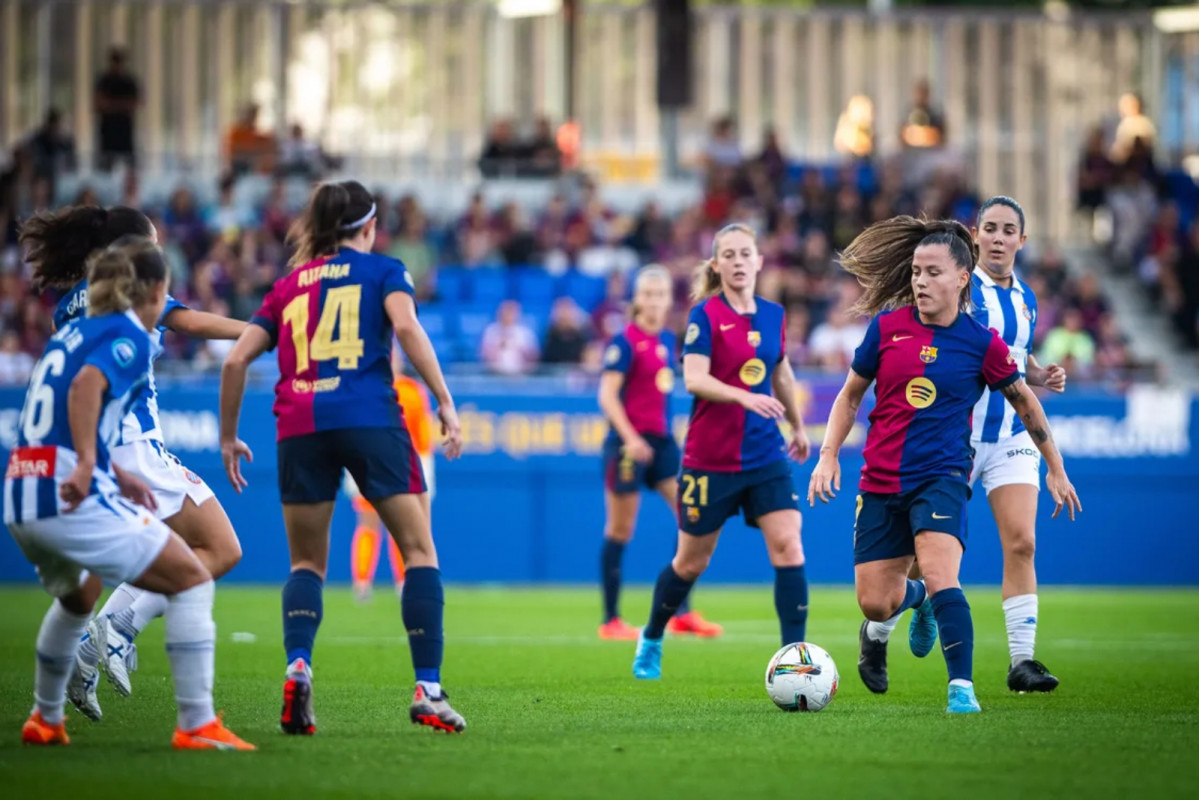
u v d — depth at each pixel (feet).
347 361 68.64
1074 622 153.28
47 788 54.90
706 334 94.84
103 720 74.79
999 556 212.43
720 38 318.24
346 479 171.53
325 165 286.46
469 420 206.90
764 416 90.38
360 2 310.24
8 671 99.50
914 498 77.36
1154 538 212.43
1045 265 260.62
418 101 313.12
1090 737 68.80
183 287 239.71
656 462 132.57
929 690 91.61
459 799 53.47
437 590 69.56
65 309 74.13
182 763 60.29
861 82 318.45
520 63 314.96
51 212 74.64
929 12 316.81
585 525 209.26
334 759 61.46
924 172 292.61
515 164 293.43
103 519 61.62
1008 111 317.42
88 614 65.72
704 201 277.23
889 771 59.47
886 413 78.38
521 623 148.77
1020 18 316.19
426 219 276.41
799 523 94.99
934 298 76.95
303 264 70.95
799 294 240.32
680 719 76.38
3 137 302.86
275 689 90.63
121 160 285.64
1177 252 278.46
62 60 304.50
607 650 120.88
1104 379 221.66
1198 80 319.68
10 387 195.62
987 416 90.02
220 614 154.92
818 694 79.51
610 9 315.78
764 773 58.90
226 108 307.58
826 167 295.89
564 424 208.85
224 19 306.76
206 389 201.46
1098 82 318.04
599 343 233.35
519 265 263.08
